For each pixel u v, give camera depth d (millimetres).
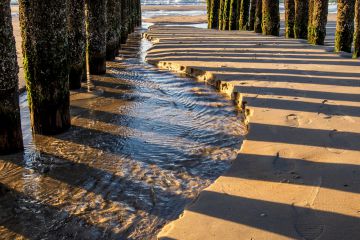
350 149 5211
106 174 5270
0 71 5516
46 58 6199
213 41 15102
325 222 3676
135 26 25609
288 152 5219
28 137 6457
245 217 3820
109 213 4391
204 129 6801
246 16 20438
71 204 4590
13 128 5773
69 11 8641
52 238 4012
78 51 8914
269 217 3799
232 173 4719
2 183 5062
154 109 7824
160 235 3701
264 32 17141
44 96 6332
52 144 6191
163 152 5910
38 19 6047
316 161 4922
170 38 16703
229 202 4090
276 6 16656
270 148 5355
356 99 7238
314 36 13539
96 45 10375
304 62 10414
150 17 34531
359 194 4121
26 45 6168
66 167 5469
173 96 8680
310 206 3938
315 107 6914
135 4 25531
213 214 3893
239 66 10242
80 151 5953
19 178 5191
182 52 12766
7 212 4465
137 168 5422
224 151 5930
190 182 5031
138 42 17609
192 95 8734
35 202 4648
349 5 11516
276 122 6301
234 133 6613
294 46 13164
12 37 5547
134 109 7816
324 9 13234
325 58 10859
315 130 5902
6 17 5398
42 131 6504
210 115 7496
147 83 9742
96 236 4008
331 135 5699
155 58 12117
